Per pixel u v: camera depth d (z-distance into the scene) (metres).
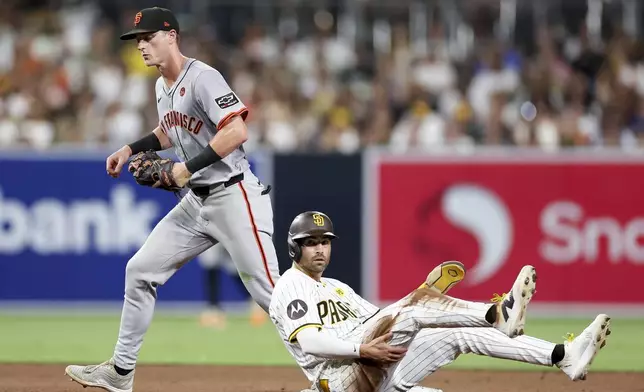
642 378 27.62
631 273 42.66
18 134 50.59
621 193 42.56
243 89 54.62
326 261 19.91
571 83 54.81
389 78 56.66
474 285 42.81
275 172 42.97
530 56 61.09
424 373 19.72
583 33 59.56
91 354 33.09
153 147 23.83
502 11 62.34
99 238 43.44
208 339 36.75
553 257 42.75
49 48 60.31
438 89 55.84
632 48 57.91
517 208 42.78
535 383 26.73
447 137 49.72
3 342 35.88
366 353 18.59
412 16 62.69
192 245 22.86
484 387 26.11
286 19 63.78
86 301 43.50
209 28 61.84
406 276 42.91
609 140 51.44
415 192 42.91
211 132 22.05
